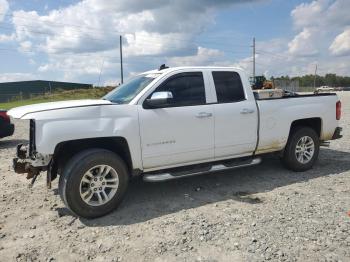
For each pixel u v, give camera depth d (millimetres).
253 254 3709
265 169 6977
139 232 4320
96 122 4773
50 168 4805
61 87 83688
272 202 5160
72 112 4688
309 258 3600
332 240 3951
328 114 6949
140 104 5145
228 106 5785
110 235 4270
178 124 5324
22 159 5121
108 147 5148
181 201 5336
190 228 4367
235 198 5398
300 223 4398
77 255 3834
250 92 6105
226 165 5875
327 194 5457
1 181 6656
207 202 5262
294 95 6785
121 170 4914
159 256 3748
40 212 5051
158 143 5203
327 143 7227
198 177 6559
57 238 4238
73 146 4992
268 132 6203
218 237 4105
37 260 3762
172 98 5387
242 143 5961
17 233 4398
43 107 4770
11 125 10914
